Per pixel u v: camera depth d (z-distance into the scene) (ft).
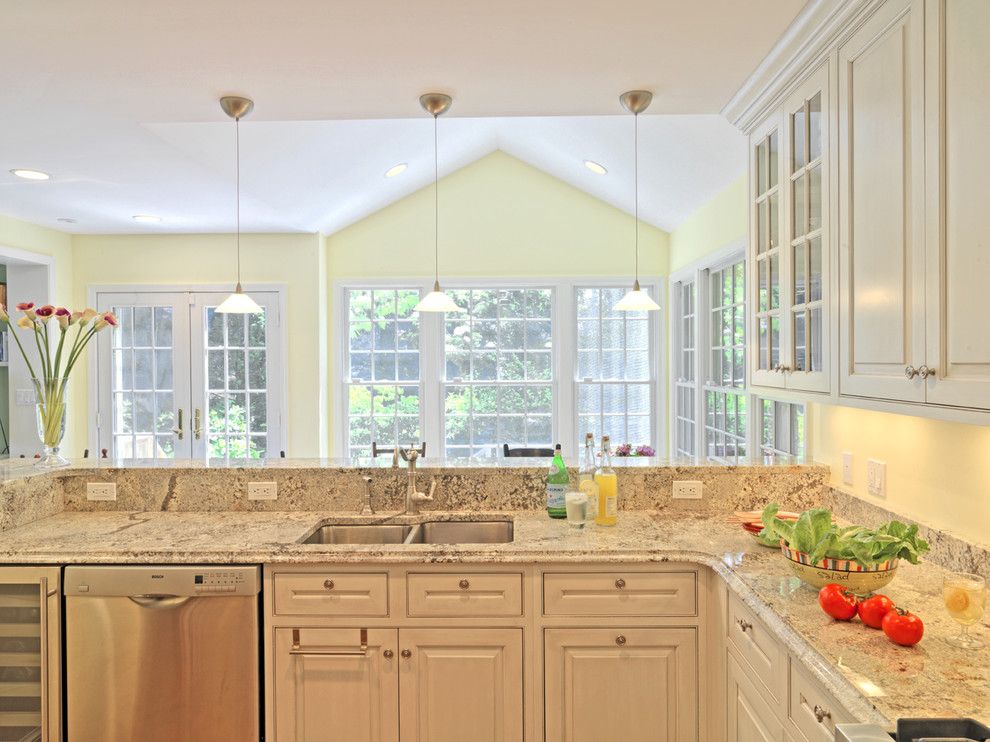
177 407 16.85
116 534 7.35
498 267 17.43
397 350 17.62
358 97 7.95
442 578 6.70
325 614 6.72
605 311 17.67
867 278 5.39
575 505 7.52
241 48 6.66
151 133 9.45
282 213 14.64
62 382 8.80
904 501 6.64
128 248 16.85
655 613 6.69
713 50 6.82
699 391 14.88
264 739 6.77
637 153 13.07
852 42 5.59
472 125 14.19
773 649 5.16
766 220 7.80
